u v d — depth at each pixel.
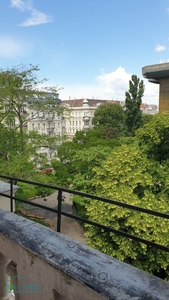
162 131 9.38
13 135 12.10
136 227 6.83
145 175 8.39
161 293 0.84
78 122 54.56
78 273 0.96
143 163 8.92
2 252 1.37
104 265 1.00
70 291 0.99
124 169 8.42
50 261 1.06
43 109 12.17
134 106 29.47
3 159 12.14
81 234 12.81
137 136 10.57
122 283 0.89
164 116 9.99
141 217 6.99
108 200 1.23
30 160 12.16
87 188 11.48
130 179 8.24
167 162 9.50
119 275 0.94
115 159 8.88
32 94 11.16
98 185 8.88
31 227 1.36
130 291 0.85
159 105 15.09
